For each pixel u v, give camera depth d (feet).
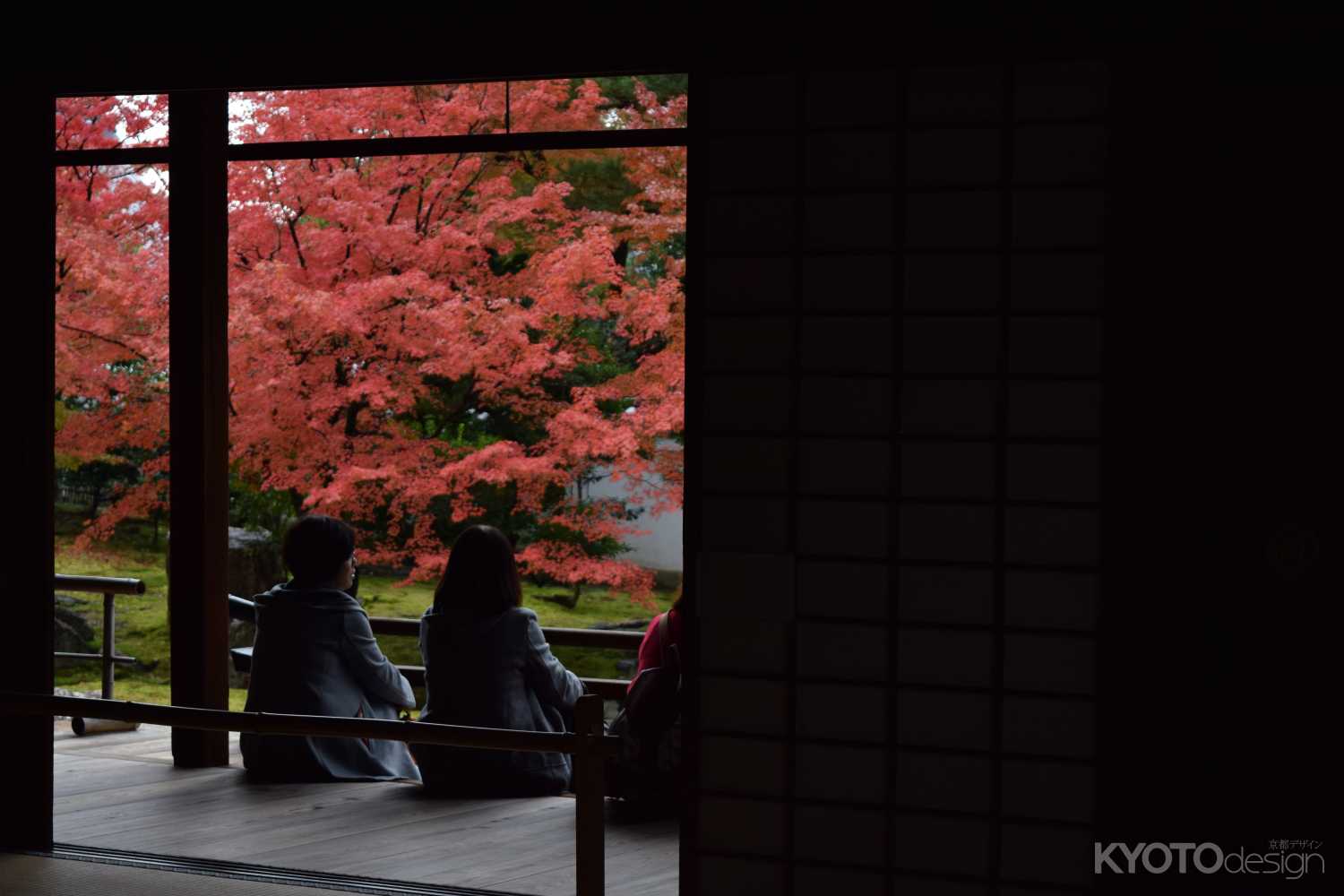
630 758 15.44
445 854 13.93
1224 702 10.34
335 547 17.66
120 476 34.42
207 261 17.84
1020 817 10.77
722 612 11.46
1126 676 10.50
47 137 14.06
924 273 10.94
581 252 25.64
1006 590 10.77
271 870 13.17
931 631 10.96
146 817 15.39
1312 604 10.18
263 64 13.12
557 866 13.51
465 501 27.76
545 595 32.71
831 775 11.22
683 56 11.58
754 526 11.38
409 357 27.32
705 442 11.51
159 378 28.30
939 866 10.96
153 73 13.48
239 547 32.27
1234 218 10.30
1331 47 10.12
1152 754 10.46
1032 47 10.68
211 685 17.95
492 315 26.11
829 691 11.21
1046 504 10.68
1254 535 10.27
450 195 27.07
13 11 13.87
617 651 31.50
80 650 33.22
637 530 27.58
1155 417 10.44
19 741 14.07
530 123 26.84
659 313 25.63
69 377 27.43
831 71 11.15
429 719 16.57
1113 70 10.50
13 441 14.19
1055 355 10.64
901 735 11.03
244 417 25.99
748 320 11.38
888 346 11.03
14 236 14.10
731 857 11.50
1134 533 10.48
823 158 11.18
